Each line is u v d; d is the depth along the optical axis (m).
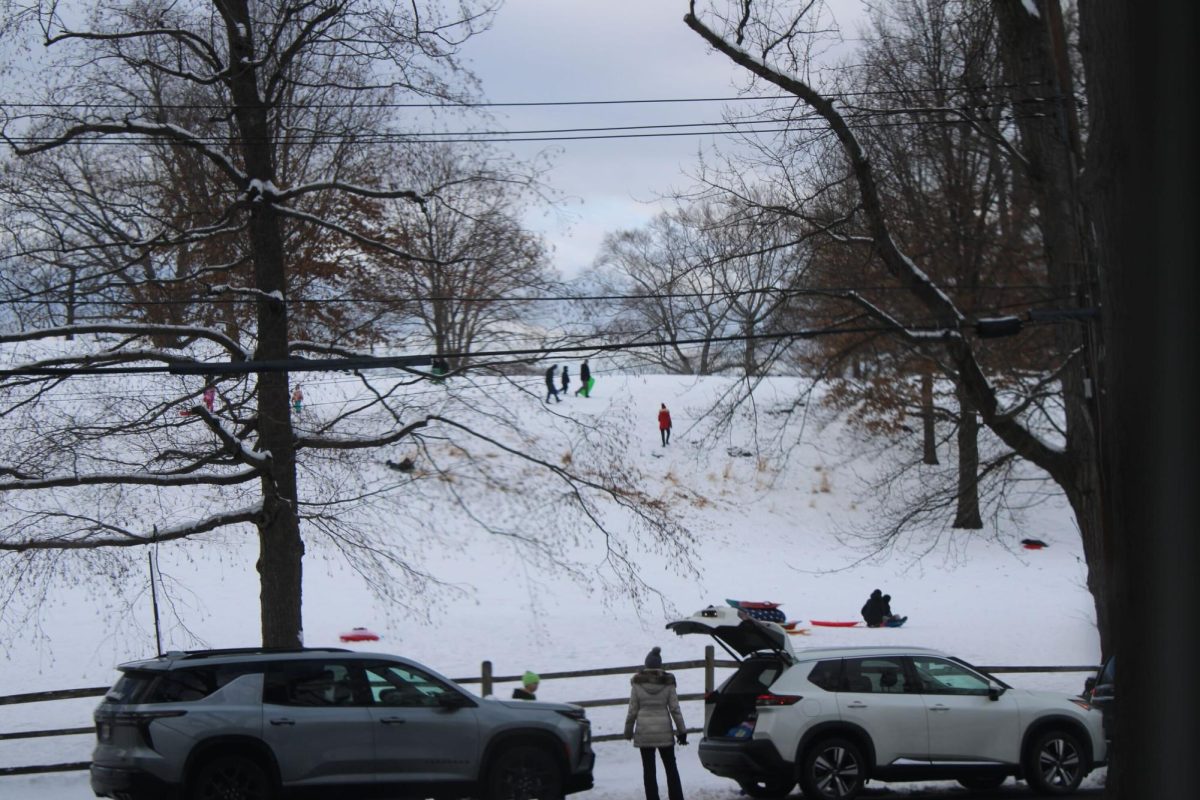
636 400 64.69
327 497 22.47
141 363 22.61
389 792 15.79
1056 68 20.03
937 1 30.48
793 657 17.70
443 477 20.50
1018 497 56.94
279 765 15.27
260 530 20.89
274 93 22.42
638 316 53.56
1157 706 11.65
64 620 33.41
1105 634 21.73
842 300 26.50
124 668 15.55
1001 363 26.00
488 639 32.62
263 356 20.53
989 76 25.48
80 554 20.64
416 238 22.03
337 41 21.12
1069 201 19.53
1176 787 11.51
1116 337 12.09
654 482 52.66
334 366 17.06
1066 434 22.58
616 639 33.19
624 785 19.38
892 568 46.00
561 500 21.98
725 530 49.28
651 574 42.94
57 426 19.95
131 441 20.47
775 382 66.12
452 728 16.20
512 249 21.89
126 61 20.86
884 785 19.70
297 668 15.91
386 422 22.36
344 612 35.25
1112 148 12.03
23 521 19.95
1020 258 25.55
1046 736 18.11
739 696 17.97
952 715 17.66
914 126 26.31
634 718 17.11
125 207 21.03
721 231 25.78
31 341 23.67
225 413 21.02
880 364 28.03
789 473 55.56
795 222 23.28
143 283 20.34
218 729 15.07
